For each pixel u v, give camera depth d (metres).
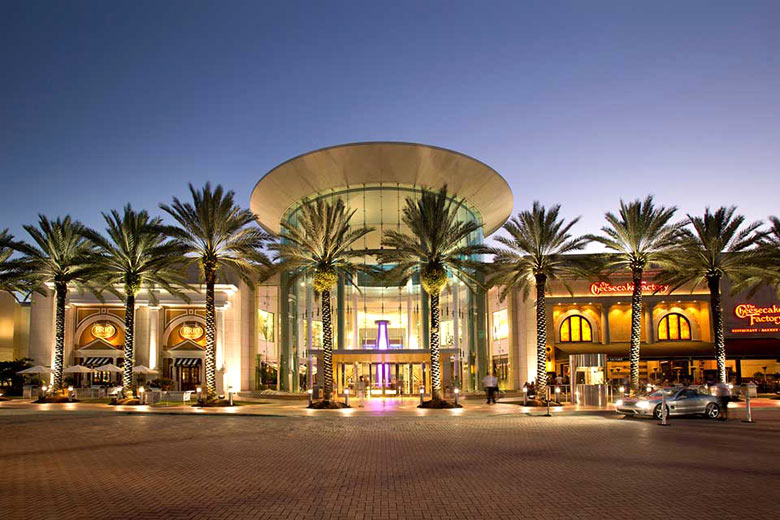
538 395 35.66
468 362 47.72
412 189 48.66
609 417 27.89
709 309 52.75
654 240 40.03
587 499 10.87
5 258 43.41
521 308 51.38
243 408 34.19
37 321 49.34
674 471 13.53
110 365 47.44
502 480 12.62
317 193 49.38
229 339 49.72
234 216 37.78
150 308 48.88
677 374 53.00
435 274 34.84
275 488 11.96
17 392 47.72
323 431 22.64
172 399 40.69
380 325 45.66
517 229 37.50
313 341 48.62
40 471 13.99
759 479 12.59
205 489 11.89
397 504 10.58
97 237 37.62
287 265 37.03
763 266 39.25
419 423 25.56
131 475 13.42
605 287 52.62
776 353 49.97
